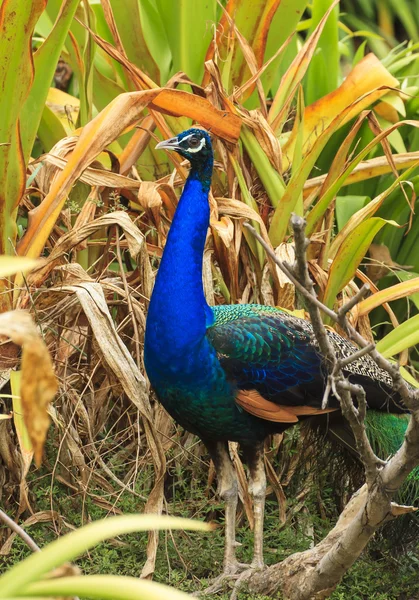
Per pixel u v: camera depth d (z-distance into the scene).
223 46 9.03
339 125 8.01
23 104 6.65
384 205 9.93
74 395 7.20
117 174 7.88
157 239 8.62
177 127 8.58
